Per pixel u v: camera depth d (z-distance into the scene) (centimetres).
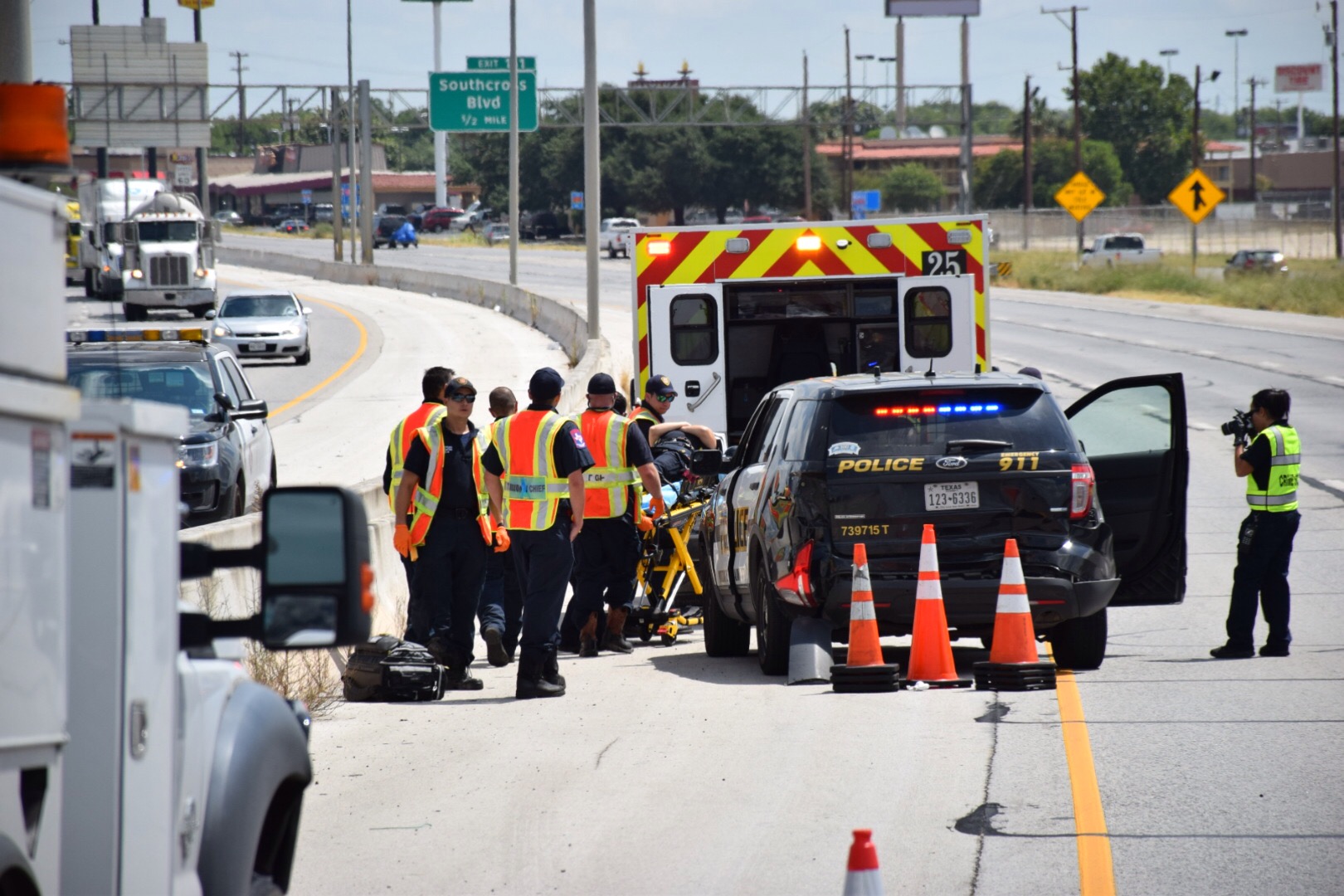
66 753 900
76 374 3553
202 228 13388
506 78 16775
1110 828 1830
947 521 2759
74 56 14800
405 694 2794
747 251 4550
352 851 1816
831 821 1892
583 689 2891
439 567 2962
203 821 1088
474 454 2980
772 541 2825
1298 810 1888
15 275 843
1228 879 1633
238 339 10562
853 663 2722
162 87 14988
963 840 1795
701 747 2322
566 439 2803
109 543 904
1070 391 8275
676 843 1822
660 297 4550
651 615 3612
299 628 1055
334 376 10181
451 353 11431
